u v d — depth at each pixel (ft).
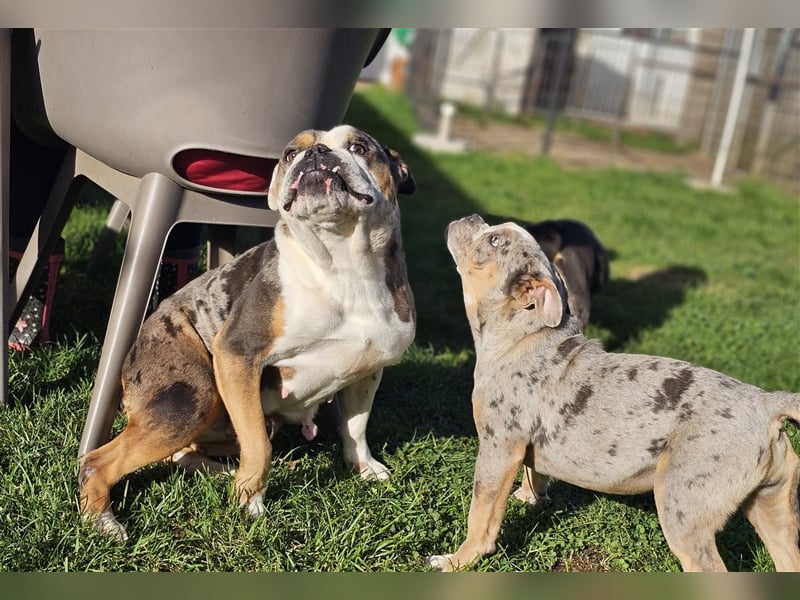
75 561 2.96
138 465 3.21
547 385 3.27
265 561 3.07
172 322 3.43
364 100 16.87
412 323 3.51
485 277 3.50
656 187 12.96
